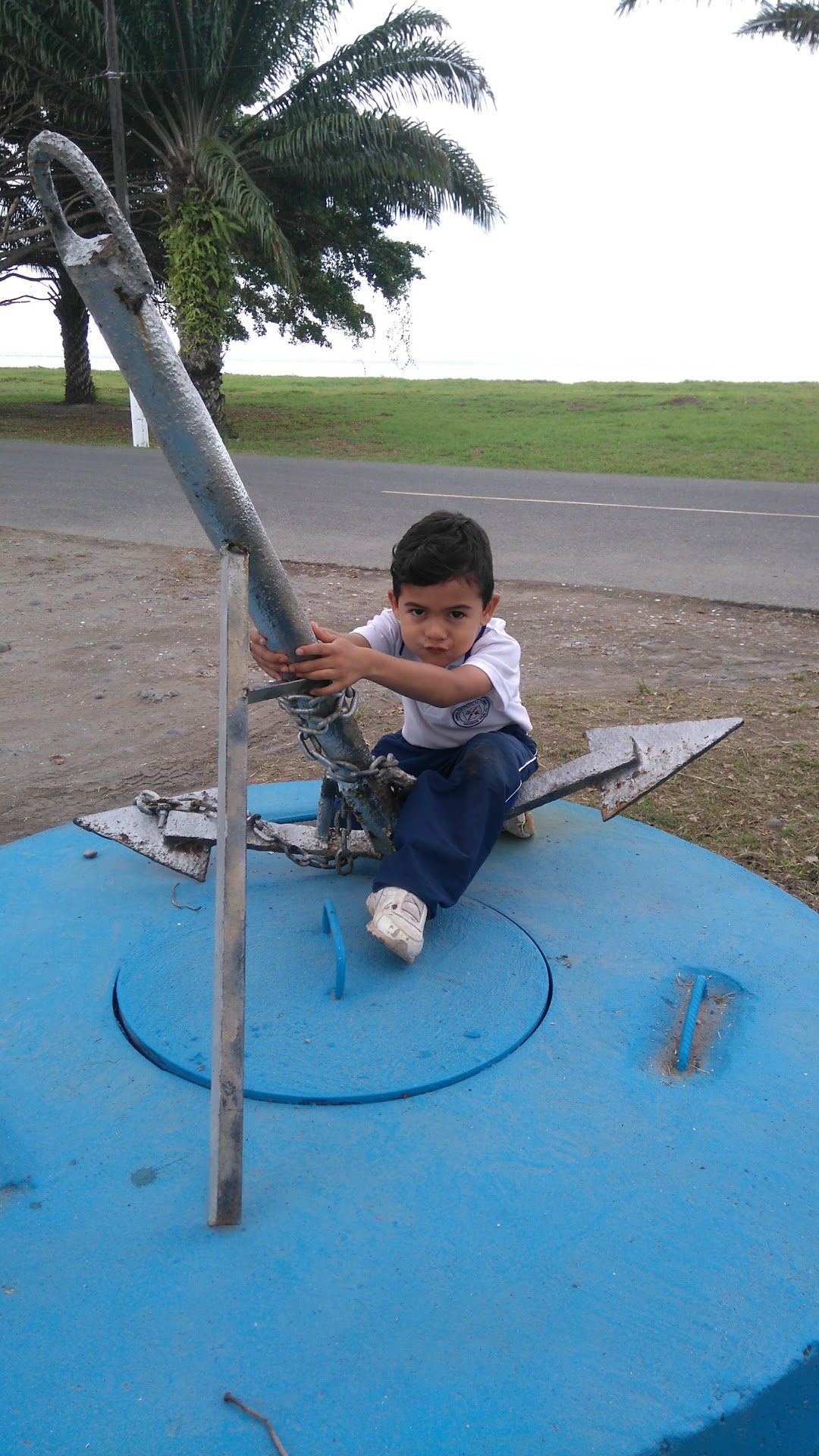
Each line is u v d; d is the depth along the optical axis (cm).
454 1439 109
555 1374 116
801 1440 120
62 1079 164
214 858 244
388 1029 173
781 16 1505
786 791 323
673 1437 111
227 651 145
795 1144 152
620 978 192
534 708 411
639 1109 158
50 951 200
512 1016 178
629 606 607
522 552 777
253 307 2062
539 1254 132
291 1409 112
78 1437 109
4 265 1827
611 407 2373
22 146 1756
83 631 535
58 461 1319
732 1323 123
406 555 201
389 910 185
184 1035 172
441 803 199
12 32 1373
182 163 1536
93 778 346
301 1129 152
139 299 131
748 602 614
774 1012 184
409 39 1492
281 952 196
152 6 1373
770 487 1203
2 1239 134
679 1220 137
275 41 1463
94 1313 123
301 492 1095
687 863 242
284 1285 127
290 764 358
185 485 147
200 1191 142
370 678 179
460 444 1700
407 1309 124
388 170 1558
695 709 406
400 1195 141
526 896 224
